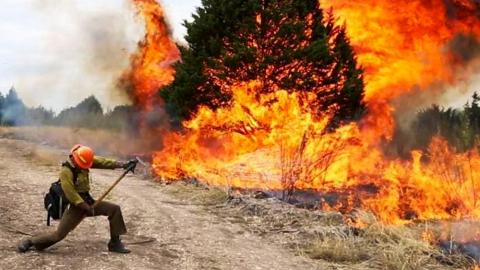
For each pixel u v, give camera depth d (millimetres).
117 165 7129
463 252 8531
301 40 18078
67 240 7680
